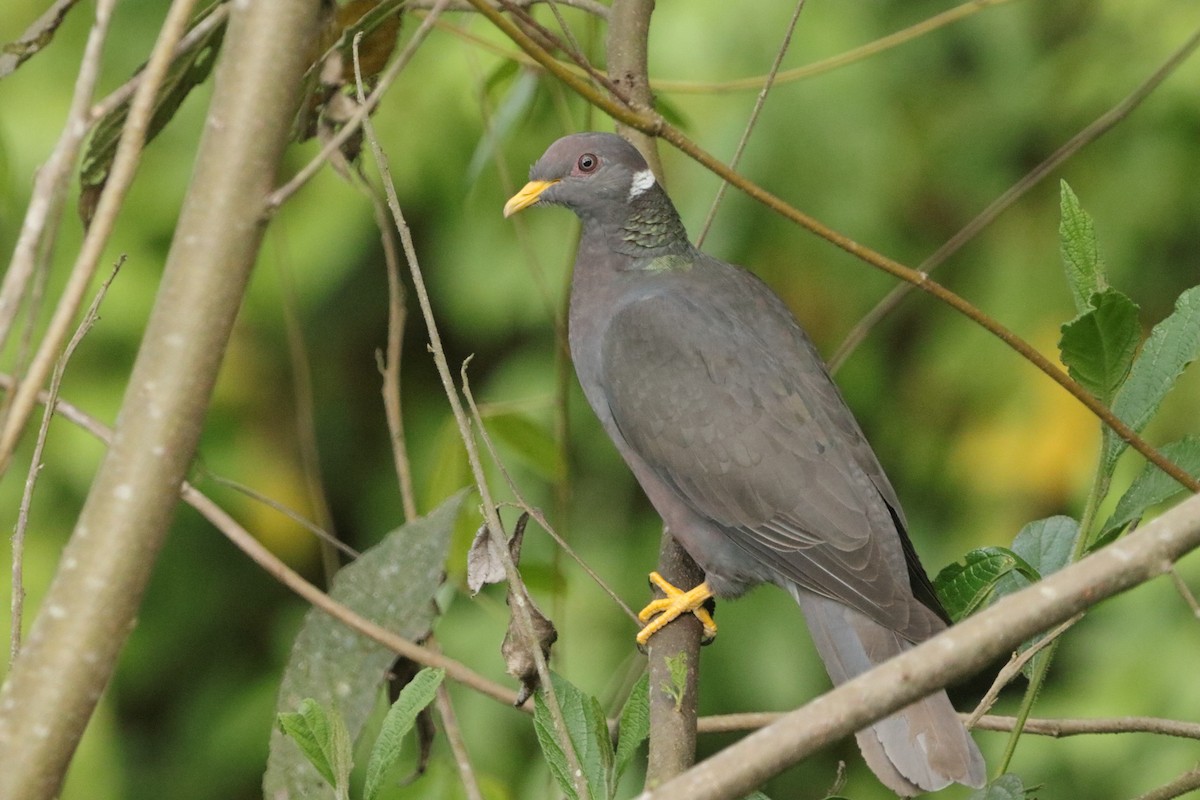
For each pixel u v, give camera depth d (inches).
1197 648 422.9
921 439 473.7
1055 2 465.7
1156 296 455.2
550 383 463.2
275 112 145.0
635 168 315.6
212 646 501.0
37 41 214.7
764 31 433.4
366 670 200.8
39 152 430.3
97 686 143.6
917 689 122.0
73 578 143.3
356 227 454.6
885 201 453.1
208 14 211.5
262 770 487.5
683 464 292.0
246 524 491.8
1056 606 123.3
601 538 458.6
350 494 500.1
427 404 499.2
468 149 447.5
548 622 201.0
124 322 440.1
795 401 291.0
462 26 329.4
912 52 455.5
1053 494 454.9
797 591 282.7
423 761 236.1
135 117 142.6
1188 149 443.5
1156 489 194.7
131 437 144.1
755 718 240.2
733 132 432.8
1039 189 460.1
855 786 466.3
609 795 168.7
